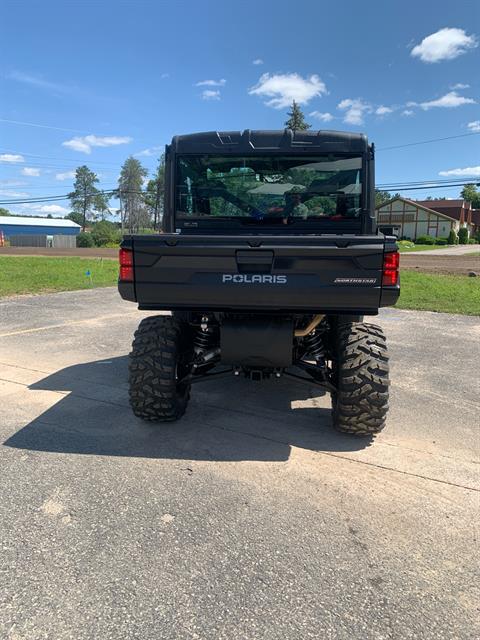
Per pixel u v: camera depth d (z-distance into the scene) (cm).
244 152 437
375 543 271
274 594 232
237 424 437
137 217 10300
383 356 382
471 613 223
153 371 398
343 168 434
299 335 399
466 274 2128
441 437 418
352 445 398
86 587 234
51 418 443
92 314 995
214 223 455
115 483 329
